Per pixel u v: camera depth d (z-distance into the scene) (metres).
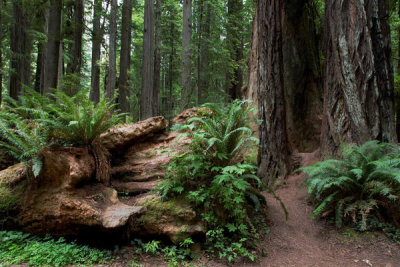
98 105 4.32
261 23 6.46
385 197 4.29
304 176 5.78
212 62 12.62
